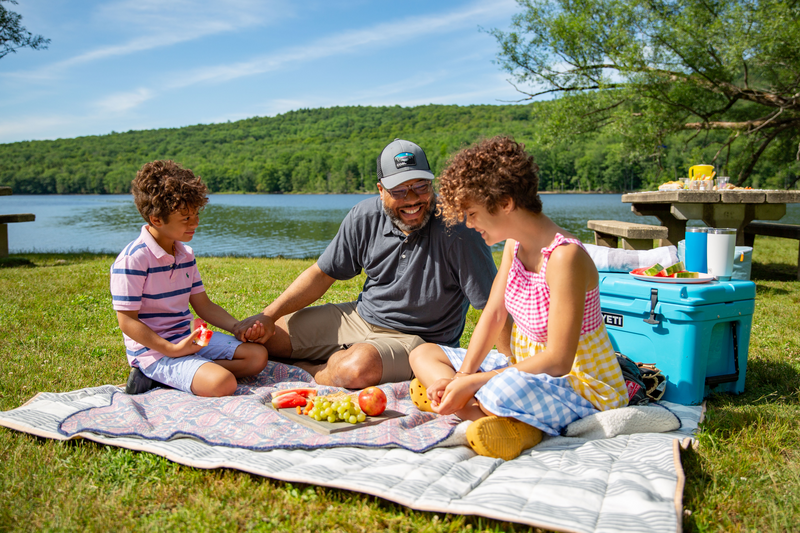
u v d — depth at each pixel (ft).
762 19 38.22
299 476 6.19
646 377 8.75
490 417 6.95
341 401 7.98
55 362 11.53
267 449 6.99
